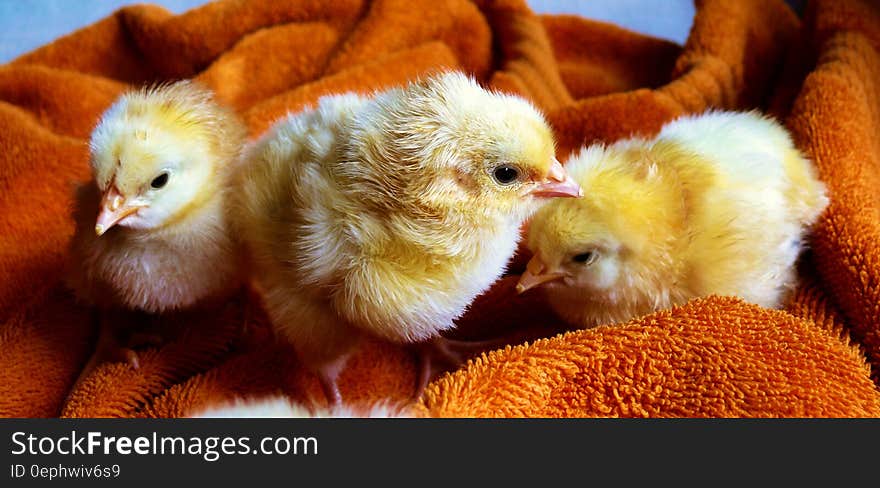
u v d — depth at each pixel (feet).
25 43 1.59
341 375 1.07
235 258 1.04
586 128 1.31
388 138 0.90
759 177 1.09
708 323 0.97
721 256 1.06
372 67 1.40
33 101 1.38
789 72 1.41
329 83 1.37
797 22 1.47
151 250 1.02
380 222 0.92
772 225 1.09
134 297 1.05
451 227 0.90
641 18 1.65
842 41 1.32
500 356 0.96
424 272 0.92
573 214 1.04
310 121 1.01
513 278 1.17
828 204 1.15
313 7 1.50
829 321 1.10
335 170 0.93
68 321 1.13
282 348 1.07
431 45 1.45
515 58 1.47
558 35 1.56
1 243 1.21
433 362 1.09
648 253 1.05
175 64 1.50
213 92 1.09
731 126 1.17
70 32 1.56
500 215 0.91
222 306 1.11
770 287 1.10
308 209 0.93
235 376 1.06
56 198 1.25
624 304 1.09
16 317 1.13
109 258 1.02
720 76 1.37
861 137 1.21
